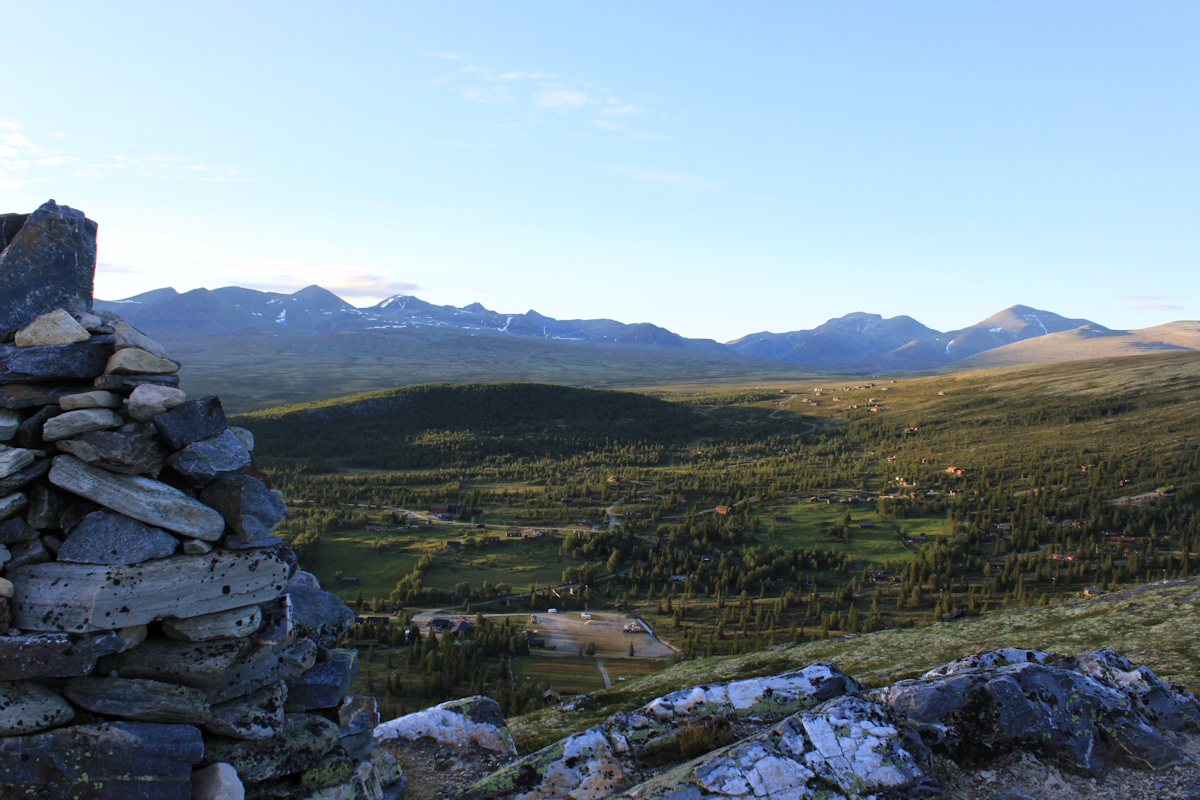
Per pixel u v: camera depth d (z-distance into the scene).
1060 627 42.12
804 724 13.38
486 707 18.92
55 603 9.59
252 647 11.40
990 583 152.38
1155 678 15.33
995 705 13.98
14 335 10.37
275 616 11.62
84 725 9.92
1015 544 183.25
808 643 53.19
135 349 10.57
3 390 9.94
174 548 10.43
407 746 17.56
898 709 14.31
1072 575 153.50
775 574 166.88
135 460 10.23
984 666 17.09
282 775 11.86
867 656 44.84
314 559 165.88
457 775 16.30
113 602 9.70
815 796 11.84
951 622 54.38
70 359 10.37
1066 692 14.46
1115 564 160.38
